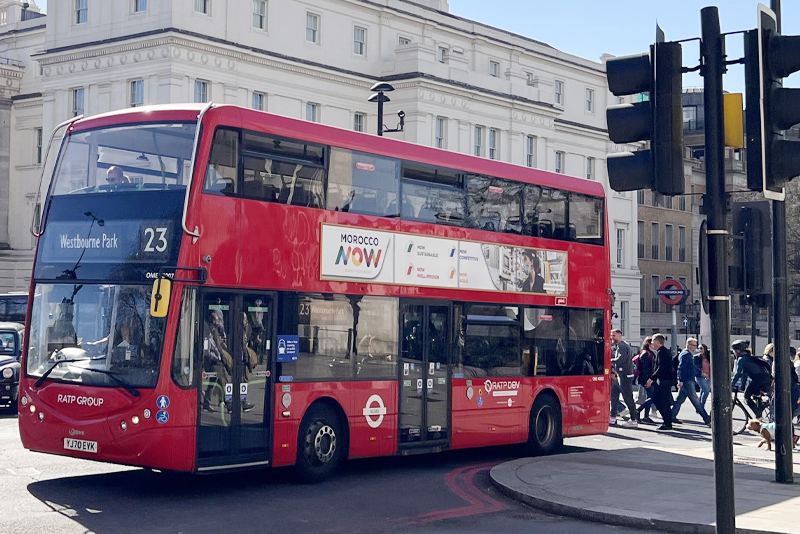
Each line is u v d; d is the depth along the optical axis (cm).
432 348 1477
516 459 1619
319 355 1296
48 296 1196
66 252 1197
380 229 1396
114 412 1118
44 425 1162
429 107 5456
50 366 1177
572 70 6812
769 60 740
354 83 5444
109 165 1198
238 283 1189
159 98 4684
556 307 1723
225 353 1174
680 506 1105
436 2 6350
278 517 1063
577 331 1769
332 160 1332
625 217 6956
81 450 1138
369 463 1569
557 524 1069
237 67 4912
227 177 1188
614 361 2370
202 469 1136
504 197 1630
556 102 6725
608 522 1066
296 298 1266
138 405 1107
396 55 5500
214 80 4816
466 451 1781
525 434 1647
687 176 7594
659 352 2277
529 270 1669
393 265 1415
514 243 1641
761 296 1030
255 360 1212
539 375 1680
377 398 1378
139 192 1169
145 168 1177
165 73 4662
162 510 1081
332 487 1289
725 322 761
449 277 1509
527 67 6525
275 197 1246
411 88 5419
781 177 736
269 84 5059
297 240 1270
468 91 5650
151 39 4684
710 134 769
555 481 1286
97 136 1213
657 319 7269
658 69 761
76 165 1220
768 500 1150
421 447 1448
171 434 1107
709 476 1341
